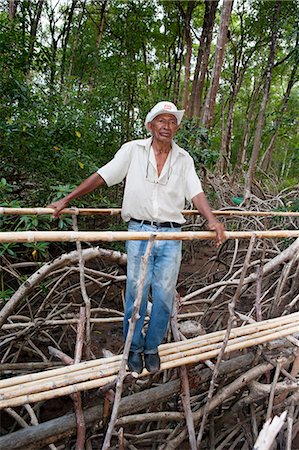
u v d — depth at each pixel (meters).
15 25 5.26
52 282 4.28
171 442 2.60
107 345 4.38
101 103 6.89
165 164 2.09
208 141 6.62
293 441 3.21
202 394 2.96
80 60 11.41
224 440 2.92
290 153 20.34
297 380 2.60
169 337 2.94
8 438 1.94
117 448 2.60
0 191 3.73
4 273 4.71
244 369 2.71
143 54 12.77
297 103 14.59
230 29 15.17
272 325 2.73
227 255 6.99
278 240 6.21
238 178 11.73
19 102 4.79
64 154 4.67
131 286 2.12
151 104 7.25
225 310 4.57
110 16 11.88
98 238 1.70
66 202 2.20
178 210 2.17
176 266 2.14
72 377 2.06
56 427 2.05
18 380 2.02
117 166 2.13
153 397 2.30
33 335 3.74
